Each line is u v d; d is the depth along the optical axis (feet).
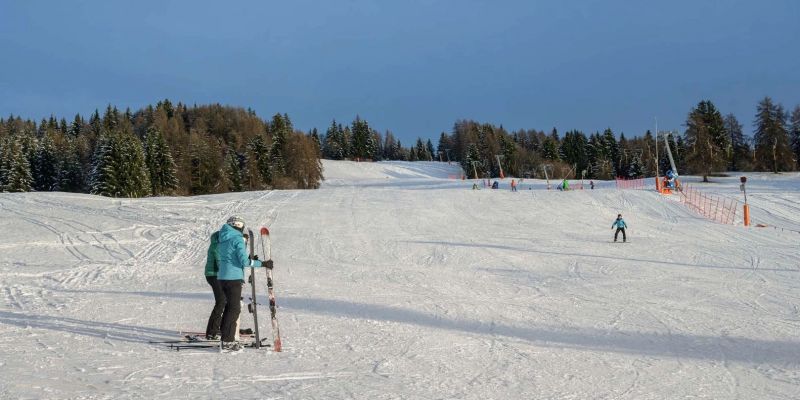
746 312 36.32
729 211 113.19
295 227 92.89
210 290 45.57
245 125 422.41
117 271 57.72
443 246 75.97
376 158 552.82
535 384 20.80
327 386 19.38
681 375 22.52
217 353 23.91
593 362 24.36
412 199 128.36
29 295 41.88
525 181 249.55
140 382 19.19
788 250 69.46
